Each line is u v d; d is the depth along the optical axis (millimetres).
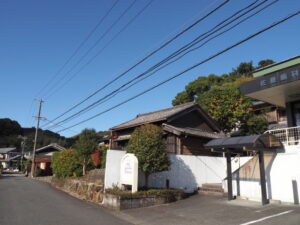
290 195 8469
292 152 8664
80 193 11805
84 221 6812
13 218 6965
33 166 32812
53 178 19266
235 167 11758
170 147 14258
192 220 6793
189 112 16109
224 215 7121
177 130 13516
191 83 41250
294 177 8469
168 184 10766
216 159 12992
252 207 7980
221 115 19453
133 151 9531
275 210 7387
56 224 6402
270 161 9227
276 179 8930
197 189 11625
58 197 11391
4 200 10055
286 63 9492
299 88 9711
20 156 57781
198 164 12109
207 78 43125
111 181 9695
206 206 8484
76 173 14594
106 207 8906
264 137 8562
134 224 6738
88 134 14656
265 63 48438
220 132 18141
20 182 19531
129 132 17375
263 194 8406
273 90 10000
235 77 45938
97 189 10086
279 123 22938
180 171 11352
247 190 9625
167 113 16188
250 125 19000
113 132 18188
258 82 10086
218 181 12805
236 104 19219
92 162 14141
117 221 6953
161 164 9422
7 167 57250
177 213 7691
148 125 10078
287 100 11602
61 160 16406
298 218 6293
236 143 8719
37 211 7973
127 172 9391
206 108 21016
